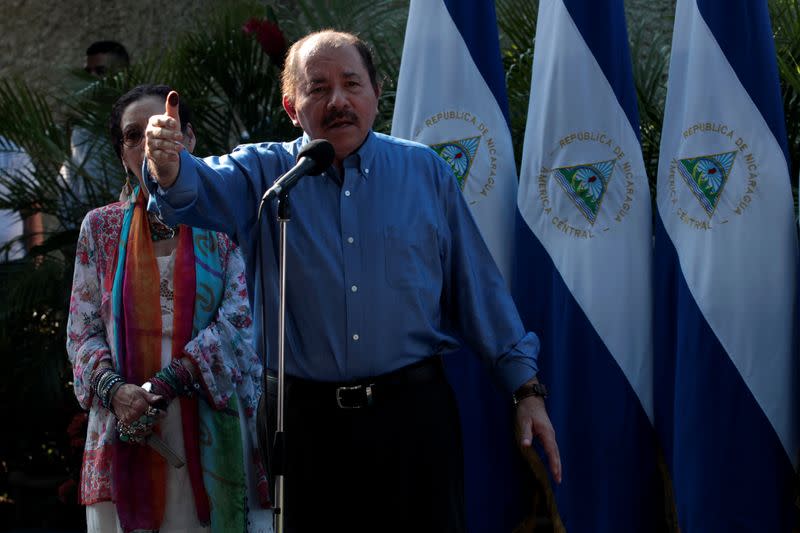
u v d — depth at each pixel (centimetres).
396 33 751
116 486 402
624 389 521
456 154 548
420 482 361
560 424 528
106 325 420
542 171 536
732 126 507
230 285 424
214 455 409
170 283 415
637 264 525
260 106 753
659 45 719
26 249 848
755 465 500
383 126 679
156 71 791
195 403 410
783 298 500
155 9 1036
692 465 505
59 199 776
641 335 524
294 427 364
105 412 412
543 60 544
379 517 362
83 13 1059
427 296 370
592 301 523
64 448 778
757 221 502
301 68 370
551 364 534
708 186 509
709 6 512
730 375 501
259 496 422
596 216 527
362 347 361
